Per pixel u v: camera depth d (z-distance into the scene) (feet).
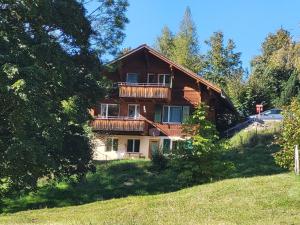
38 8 83.76
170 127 159.33
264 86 214.07
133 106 162.71
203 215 65.21
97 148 156.46
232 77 255.50
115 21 115.34
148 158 150.00
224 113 192.65
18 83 69.00
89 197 112.57
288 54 146.41
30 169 82.28
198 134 97.71
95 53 106.01
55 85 87.40
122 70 162.81
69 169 102.63
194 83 161.07
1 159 76.84
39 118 73.67
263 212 64.34
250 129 159.12
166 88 156.46
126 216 67.97
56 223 64.64
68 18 95.09
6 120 75.51
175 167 96.68
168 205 71.26
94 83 104.32
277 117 172.24
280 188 72.28
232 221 61.57
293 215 62.75
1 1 79.36
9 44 77.61
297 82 201.67
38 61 80.38
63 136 94.73
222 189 75.41
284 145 86.43
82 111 100.89
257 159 126.93
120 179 120.57
